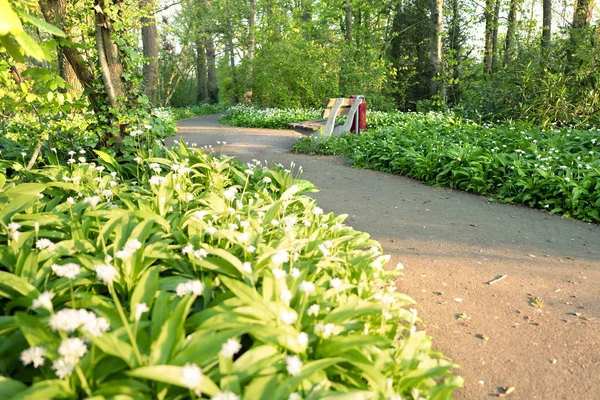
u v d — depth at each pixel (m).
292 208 5.00
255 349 2.05
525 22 17.73
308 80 25.42
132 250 2.41
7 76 5.26
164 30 29.66
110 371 1.88
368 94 22.03
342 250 3.98
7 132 6.65
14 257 2.77
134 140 6.61
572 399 2.69
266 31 27.84
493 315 3.68
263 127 21.64
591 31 13.05
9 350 2.06
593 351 3.19
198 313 2.31
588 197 6.50
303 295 2.44
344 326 2.42
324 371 2.12
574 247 5.24
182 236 3.31
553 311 3.76
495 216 6.44
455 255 4.94
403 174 9.35
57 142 6.53
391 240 5.36
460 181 8.13
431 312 3.70
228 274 2.71
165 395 1.85
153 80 21.73
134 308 2.21
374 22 27.44
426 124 13.13
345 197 7.38
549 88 12.57
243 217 3.91
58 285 2.44
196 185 5.07
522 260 4.83
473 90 15.91
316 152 11.99
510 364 3.02
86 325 1.73
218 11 35.12
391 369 2.30
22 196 3.43
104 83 6.46
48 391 1.70
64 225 3.36
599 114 12.08
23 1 2.40
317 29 26.66
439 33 17.97
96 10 6.13
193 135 16.58
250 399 1.81
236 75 35.50
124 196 4.21
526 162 7.62
